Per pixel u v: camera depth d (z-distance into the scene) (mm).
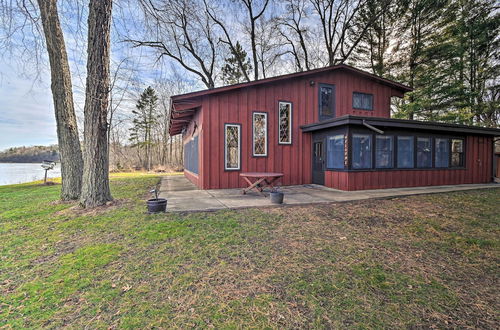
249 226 3588
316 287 1996
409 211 4547
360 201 5445
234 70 19828
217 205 4938
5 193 7410
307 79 8500
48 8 5188
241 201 5387
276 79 7824
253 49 16312
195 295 1901
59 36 5789
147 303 1805
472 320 1612
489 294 1913
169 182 10070
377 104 9734
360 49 16250
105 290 1979
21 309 1759
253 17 15734
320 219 3990
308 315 1661
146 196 6223
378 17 14422
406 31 14422
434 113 13945
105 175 5188
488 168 9289
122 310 1729
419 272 2254
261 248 2795
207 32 14047
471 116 13141
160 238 3088
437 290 1964
